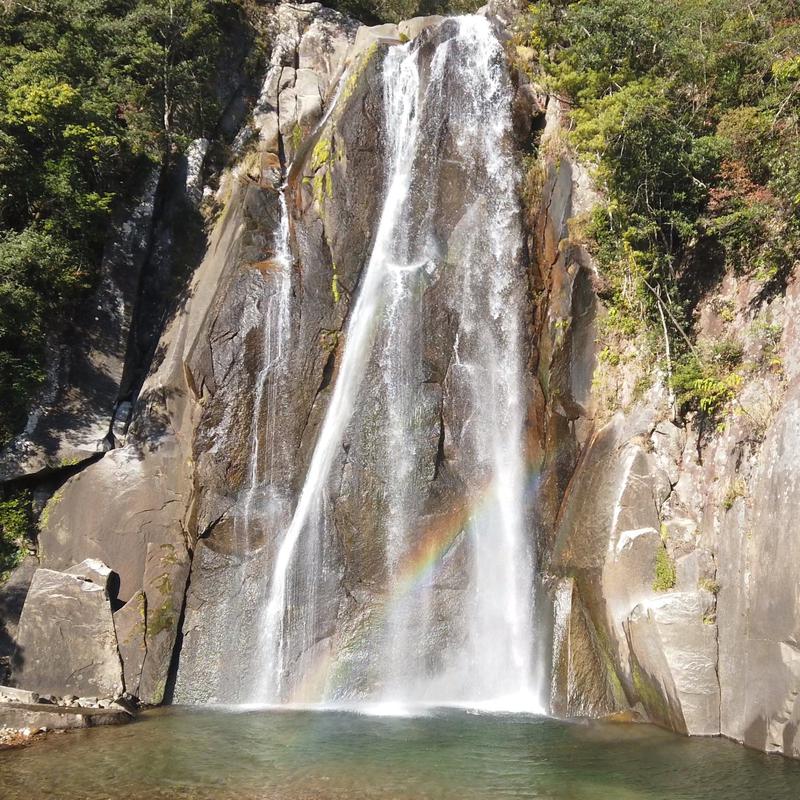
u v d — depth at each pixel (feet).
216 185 77.77
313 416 60.39
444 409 59.41
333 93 81.46
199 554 56.70
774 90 55.11
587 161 61.67
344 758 39.22
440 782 35.50
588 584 49.11
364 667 53.16
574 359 56.85
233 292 62.54
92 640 52.31
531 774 36.37
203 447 58.70
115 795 34.78
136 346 69.82
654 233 57.88
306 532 56.54
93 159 68.90
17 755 40.52
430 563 55.52
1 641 54.19
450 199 65.36
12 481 60.85
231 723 46.60
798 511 39.34
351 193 66.08
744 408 46.70
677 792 33.83
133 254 70.90
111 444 64.44
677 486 49.06
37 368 63.31
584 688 47.39
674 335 54.34
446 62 68.80
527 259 62.49
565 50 65.92
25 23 73.36
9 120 63.72
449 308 61.67
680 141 55.72
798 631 37.86
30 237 63.62
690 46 59.21
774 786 34.24
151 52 77.25
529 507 56.80
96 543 57.98
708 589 44.42
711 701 42.34
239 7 87.51
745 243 53.01
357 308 63.21
